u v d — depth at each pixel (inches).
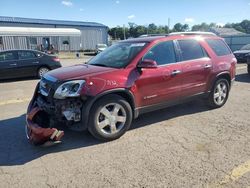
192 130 199.9
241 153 160.2
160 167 146.0
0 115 249.4
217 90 250.1
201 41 236.1
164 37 211.6
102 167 148.0
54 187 130.6
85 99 167.8
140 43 206.4
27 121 172.7
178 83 212.7
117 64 194.1
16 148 175.0
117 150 168.6
